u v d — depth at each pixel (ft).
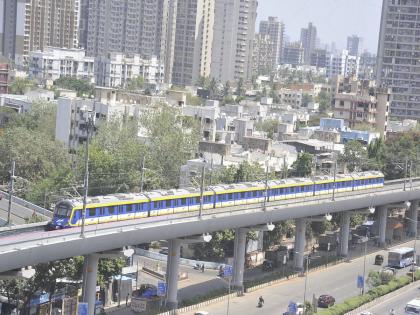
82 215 379.76
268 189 541.75
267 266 558.15
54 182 590.96
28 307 408.87
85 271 398.62
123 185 585.22
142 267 546.67
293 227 634.43
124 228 399.24
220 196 499.92
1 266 330.95
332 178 613.11
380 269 580.30
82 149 647.15
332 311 444.14
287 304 474.90
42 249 348.79
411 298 508.94
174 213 464.24
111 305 454.40
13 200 560.61
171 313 433.48
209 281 520.01
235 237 497.87
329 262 588.91
